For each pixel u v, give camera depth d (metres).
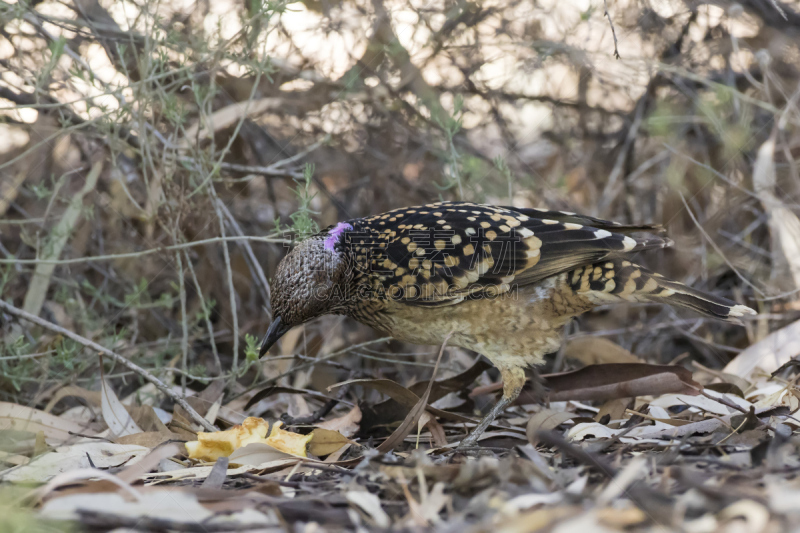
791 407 5.40
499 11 8.61
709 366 8.28
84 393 6.18
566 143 9.16
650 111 8.85
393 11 8.24
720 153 8.56
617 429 5.26
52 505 3.48
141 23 7.48
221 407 6.52
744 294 8.31
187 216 7.16
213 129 7.33
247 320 8.20
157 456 4.13
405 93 8.48
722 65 8.69
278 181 8.97
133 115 6.58
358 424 5.86
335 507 3.58
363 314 6.09
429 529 3.29
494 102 8.88
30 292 7.23
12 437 5.45
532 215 6.22
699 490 3.41
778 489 3.38
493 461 3.85
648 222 8.92
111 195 7.99
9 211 8.00
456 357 7.65
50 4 7.51
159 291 8.12
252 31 7.00
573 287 5.71
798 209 8.02
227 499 3.71
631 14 8.65
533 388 6.11
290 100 8.25
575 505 3.38
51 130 7.39
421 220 5.83
